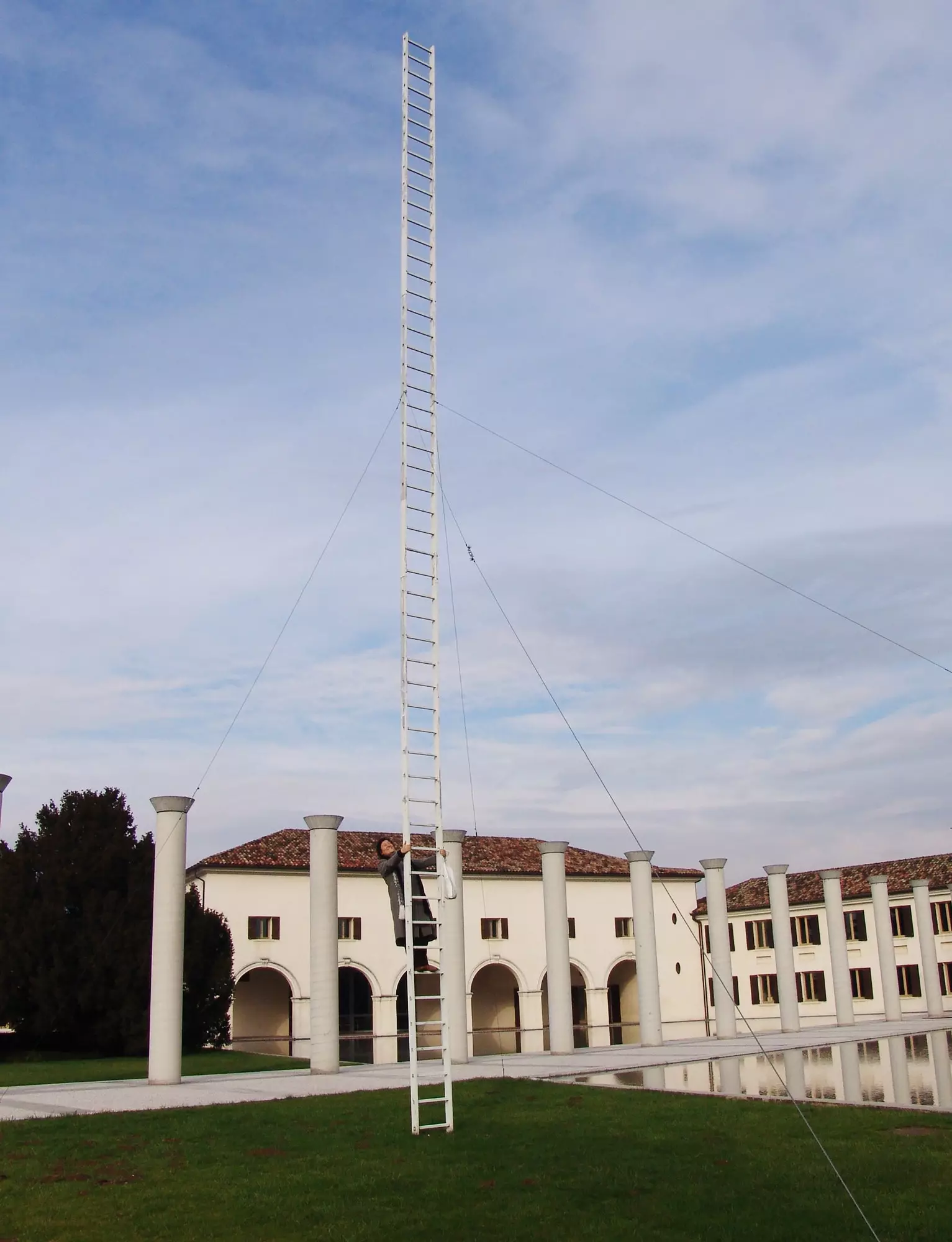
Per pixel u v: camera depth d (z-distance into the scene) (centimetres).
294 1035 5969
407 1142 1742
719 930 4678
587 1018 6969
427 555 1978
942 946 6556
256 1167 1577
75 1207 1362
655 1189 1418
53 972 4269
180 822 3083
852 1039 4122
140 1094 2609
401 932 1862
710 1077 2783
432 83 2198
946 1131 1762
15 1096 2661
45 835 4544
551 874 3931
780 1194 1377
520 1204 1352
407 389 2020
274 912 6075
